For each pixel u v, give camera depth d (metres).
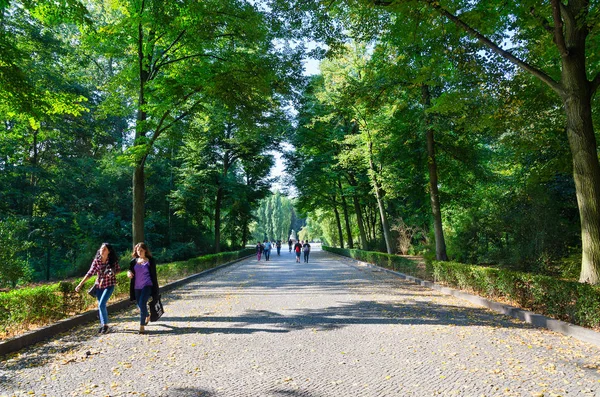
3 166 24.45
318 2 11.51
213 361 5.52
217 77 13.38
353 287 14.01
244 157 36.56
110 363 5.51
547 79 9.80
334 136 32.34
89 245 26.16
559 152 16.05
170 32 13.43
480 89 12.86
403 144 20.38
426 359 5.47
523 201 17.12
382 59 15.76
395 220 32.75
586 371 4.93
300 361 5.44
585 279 8.84
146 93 14.30
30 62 19.28
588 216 8.90
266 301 11.04
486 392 4.28
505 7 11.12
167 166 35.41
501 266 16.77
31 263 24.50
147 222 30.28
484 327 7.43
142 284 7.63
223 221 43.66
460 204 22.86
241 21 13.35
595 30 9.20
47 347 6.42
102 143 34.47
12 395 4.36
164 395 4.30
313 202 44.56
